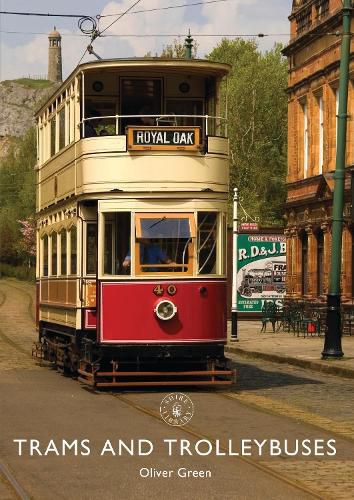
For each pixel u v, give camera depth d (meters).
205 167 18.34
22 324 43.34
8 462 11.20
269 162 66.69
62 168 21.27
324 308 36.28
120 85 19.88
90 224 19.22
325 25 38.66
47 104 23.59
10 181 102.25
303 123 42.31
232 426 13.95
